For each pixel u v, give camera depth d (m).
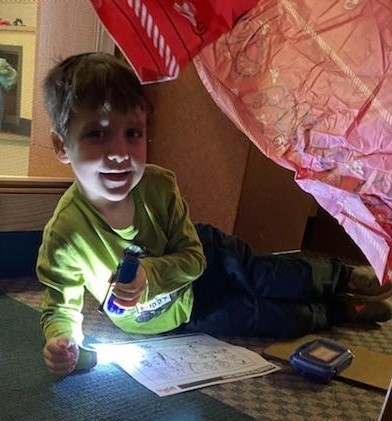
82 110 0.81
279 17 0.74
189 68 1.34
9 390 0.76
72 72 0.83
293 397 0.83
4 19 2.02
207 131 1.35
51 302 0.87
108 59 0.85
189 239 1.00
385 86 0.64
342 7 0.68
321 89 0.71
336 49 0.69
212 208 1.37
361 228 0.71
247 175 1.31
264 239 1.43
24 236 1.23
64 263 0.88
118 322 0.99
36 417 0.70
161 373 0.85
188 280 0.97
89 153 0.82
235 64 0.79
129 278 0.84
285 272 1.06
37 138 1.42
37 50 1.41
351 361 0.95
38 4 1.39
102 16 0.60
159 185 0.98
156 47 0.61
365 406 0.83
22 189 1.21
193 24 0.63
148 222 0.96
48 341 0.81
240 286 1.05
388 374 0.94
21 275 1.24
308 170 0.76
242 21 0.72
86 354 0.84
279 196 1.43
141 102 0.83
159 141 1.44
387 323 1.24
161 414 0.74
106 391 0.78
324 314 1.13
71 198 0.92
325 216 1.82
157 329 1.00
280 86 0.75
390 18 0.63
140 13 0.61
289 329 1.05
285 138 0.77
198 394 0.80
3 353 0.86
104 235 0.92
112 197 0.85
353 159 0.70
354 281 1.19
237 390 0.83
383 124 0.65
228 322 1.03
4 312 1.02
